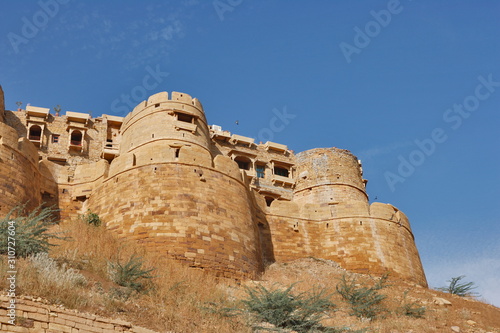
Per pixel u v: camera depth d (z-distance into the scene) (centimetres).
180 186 3369
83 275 2091
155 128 4184
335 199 4650
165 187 3353
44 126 4306
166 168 3462
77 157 4288
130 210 3288
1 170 3198
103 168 3728
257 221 3956
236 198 3566
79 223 3052
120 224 3256
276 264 3800
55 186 3731
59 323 1584
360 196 4781
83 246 2536
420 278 4162
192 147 3756
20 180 3322
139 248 2928
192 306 2081
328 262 3978
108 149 4344
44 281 1786
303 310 2288
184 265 2980
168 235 3117
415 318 2825
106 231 3122
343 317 2681
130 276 2177
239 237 3359
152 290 2136
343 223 4184
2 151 3269
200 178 3450
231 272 3147
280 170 5084
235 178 3678
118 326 1700
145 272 2197
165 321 1873
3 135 3334
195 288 2377
